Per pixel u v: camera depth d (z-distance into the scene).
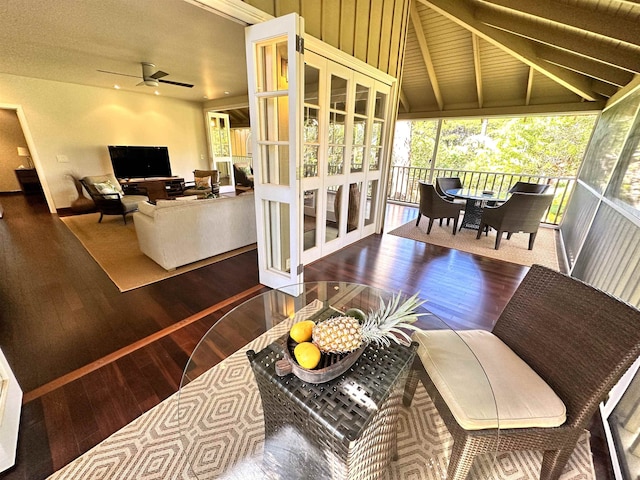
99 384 1.52
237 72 4.43
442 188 4.95
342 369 0.92
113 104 5.75
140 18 2.53
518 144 7.06
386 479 1.06
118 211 4.55
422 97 5.58
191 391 1.46
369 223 4.14
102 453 1.19
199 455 1.17
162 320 2.09
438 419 1.28
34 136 4.87
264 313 2.00
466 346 1.24
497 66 4.32
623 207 2.18
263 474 1.07
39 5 2.28
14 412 1.27
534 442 0.98
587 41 2.65
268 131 2.32
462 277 2.87
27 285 2.58
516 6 2.46
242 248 3.57
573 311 1.07
